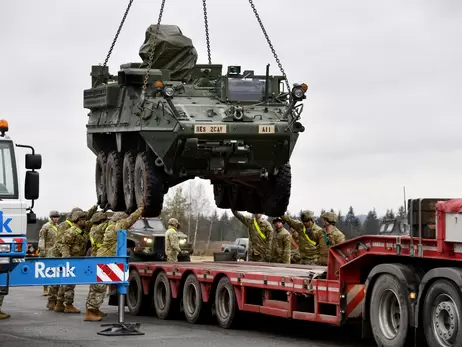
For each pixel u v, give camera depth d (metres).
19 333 14.94
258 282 14.68
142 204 17.59
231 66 17.77
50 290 19.94
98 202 21.02
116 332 14.52
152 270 18.12
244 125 16.75
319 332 15.16
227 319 15.52
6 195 12.16
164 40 18.48
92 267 13.80
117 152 19.50
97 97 19.56
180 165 17.23
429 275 11.24
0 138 12.38
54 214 22.80
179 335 14.55
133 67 18.77
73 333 14.90
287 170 18.03
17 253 11.98
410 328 11.78
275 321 16.89
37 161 12.40
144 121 17.12
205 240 63.19
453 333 10.88
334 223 16.23
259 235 19.73
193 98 17.73
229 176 17.47
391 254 12.01
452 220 10.85
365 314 12.45
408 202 11.62
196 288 16.45
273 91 17.89
